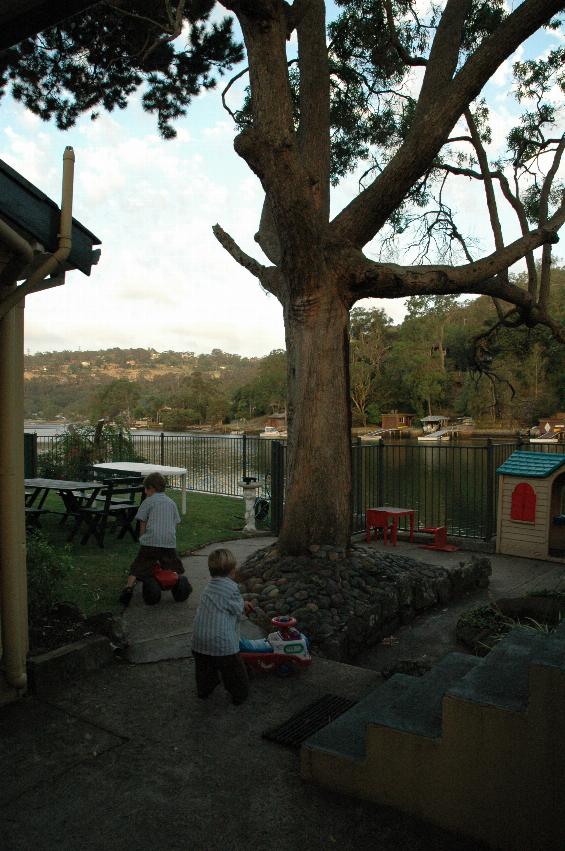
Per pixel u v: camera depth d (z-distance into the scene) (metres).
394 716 3.16
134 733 3.76
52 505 12.49
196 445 17.80
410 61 10.03
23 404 4.14
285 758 3.52
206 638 4.10
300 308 7.41
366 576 6.90
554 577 9.04
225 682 4.16
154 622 5.72
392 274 7.41
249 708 4.14
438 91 7.80
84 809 3.02
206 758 3.50
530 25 6.56
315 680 4.67
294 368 7.51
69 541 9.00
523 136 12.38
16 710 4.01
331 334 7.41
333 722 3.55
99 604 6.17
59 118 11.34
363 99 12.34
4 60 10.33
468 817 2.81
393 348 75.38
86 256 4.16
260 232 8.93
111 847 2.74
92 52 10.51
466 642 6.27
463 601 7.87
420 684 3.55
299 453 7.38
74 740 3.66
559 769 2.58
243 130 6.71
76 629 4.92
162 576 6.23
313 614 5.95
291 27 7.61
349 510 7.52
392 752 3.02
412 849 2.76
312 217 6.83
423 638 6.52
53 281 4.10
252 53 6.58
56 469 15.34
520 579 8.95
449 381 70.44
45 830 2.85
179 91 11.30
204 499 14.88
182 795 3.14
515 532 10.39
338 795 3.17
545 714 2.61
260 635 5.53
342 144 12.91
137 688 4.38
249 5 6.24
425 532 11.40
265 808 3.05
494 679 3.04
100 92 11.12
